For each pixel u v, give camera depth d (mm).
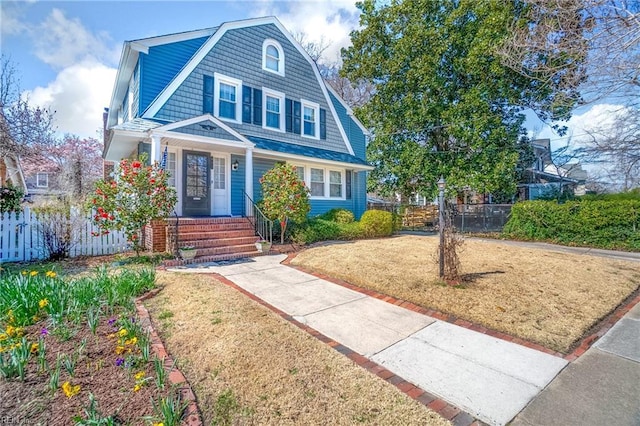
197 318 3760
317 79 14203
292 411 2213
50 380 2297
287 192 9125
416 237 12344
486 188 14656
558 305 4539
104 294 4027
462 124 14930
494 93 14703
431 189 16641
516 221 12453
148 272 5152
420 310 4438
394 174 17719
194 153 10070
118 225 6820
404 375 2807
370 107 18328
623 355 3246
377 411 2248
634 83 7930
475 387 2637
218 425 2062
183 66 10273
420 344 3420
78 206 7609
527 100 14805
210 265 7008
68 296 3729
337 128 15031
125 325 3193
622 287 5488
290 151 11500
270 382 2543
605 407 2375
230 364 2781
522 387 2646
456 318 4156
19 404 2100
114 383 2379
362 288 5422
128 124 8367
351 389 2502
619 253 9141
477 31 14516
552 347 3391
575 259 7680
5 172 14570
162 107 9422
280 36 12836
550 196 16234
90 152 23625
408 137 17703
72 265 6543
